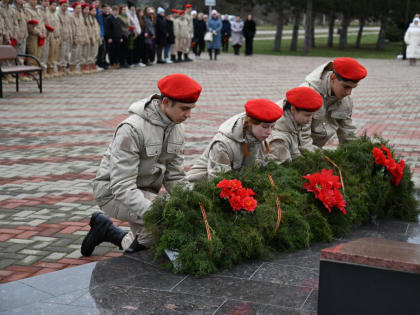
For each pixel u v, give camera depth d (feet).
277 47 117.29
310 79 15.85
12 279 12.14
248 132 12.64
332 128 16.63
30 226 15.46
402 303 7.83
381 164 15.16
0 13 44.11
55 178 20.48
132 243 11.91
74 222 15.84
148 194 12.14
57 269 12.73
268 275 10.77
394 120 35.09
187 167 22.09
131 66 69.51
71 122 32.07
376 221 14.93
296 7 109.50
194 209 11.23
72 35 56.70
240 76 62.28
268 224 11.77
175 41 77.97
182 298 9.74
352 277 8.07
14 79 49.98
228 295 9.88
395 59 98.22
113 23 63.98
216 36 84.99
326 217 13.17
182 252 10.66
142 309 9.34
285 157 14.33
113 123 32.09
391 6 112.68
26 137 27.78
